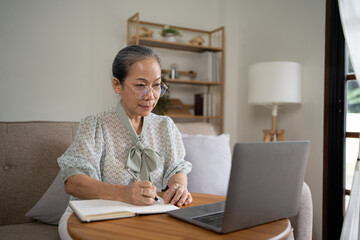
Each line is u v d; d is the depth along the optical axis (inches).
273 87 97.7
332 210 93.4
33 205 66.8
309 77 103.0
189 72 142.2
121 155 51.4
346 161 91.7
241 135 133.4
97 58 127.8
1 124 68.7
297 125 107.0
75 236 31.6
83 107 125.8
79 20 125.1
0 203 64.4
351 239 78.3
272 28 119.3
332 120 94.0
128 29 129.5
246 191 31.2
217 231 32.1
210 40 147.0
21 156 67.7
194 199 47.6
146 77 47.3
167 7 139.6
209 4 147.6
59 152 70.6
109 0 129.6
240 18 135.9
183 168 55.0
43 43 119.8
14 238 53.7
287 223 36.1
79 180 44.7
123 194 41.9
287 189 35.4
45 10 120.0
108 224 34.9
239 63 135.7
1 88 114.1
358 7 82.6
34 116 118.7
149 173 52.0
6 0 114.6
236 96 136.6
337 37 93.4
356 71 82.5
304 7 105.3
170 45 133.2
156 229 33.3
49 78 120.8
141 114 49.6
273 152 32.1
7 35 114.8
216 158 76.6
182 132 86.0
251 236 31.7
